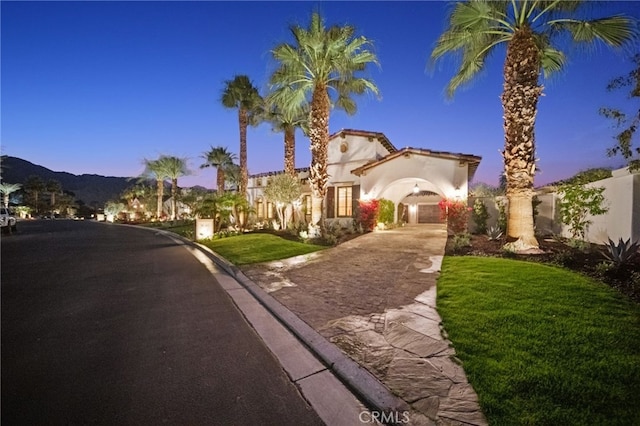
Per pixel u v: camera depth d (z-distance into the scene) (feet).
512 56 29.81
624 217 26.91
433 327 14.73
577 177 41.73
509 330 13.46
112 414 9.37
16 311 18.71
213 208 67.41
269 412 9.54
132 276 28.63
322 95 46.01
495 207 45.47
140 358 12.91
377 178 55.67
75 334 15.31
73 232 84.58
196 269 32.27
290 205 61.26
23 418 9.14
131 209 168.66
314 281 24.62
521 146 29.40
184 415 9.36
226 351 13.67
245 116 78.28
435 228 64.13
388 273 25.79
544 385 9.59
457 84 37.55
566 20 29.50
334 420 9.20
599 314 14.28
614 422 7.95
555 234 39.11
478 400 9.29
